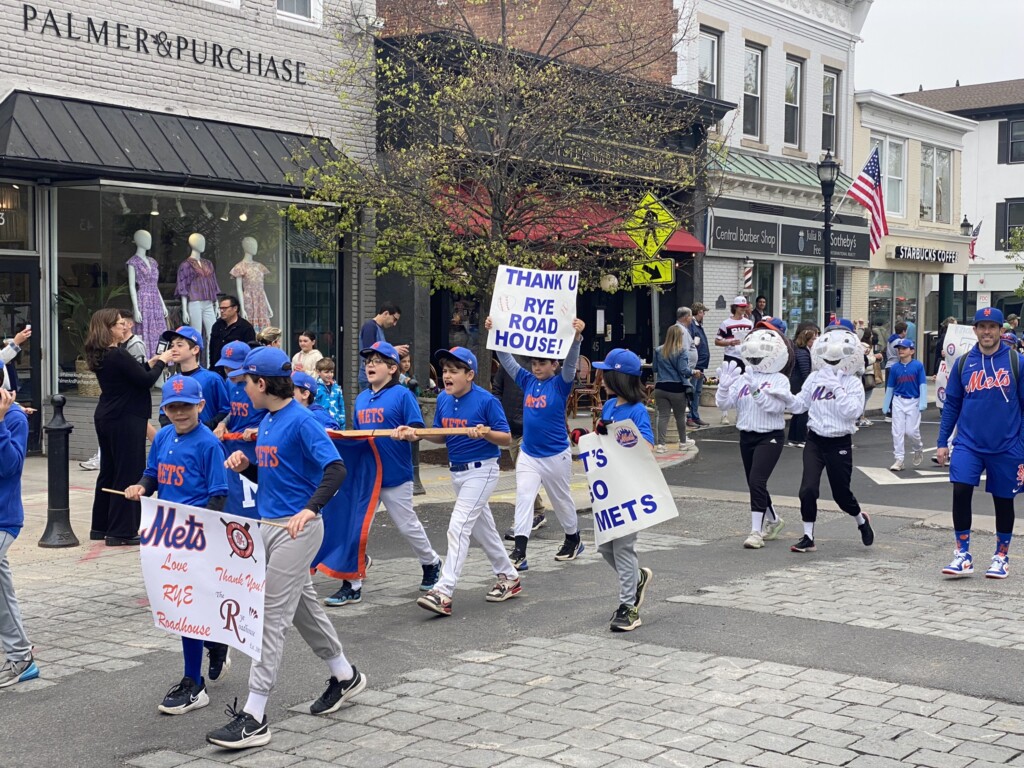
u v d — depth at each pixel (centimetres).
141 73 1523
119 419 1015
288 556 563
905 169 3456
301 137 1722
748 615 795
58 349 1535
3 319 1481
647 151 1711
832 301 2238
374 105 1794
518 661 689
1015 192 4862
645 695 618
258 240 1697
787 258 2834
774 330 1062
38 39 1409
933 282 3825
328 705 593
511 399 1688
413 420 846
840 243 3064
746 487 1460
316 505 560
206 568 570
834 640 727
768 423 1055
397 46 1775
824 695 615
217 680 658
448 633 759
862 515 1049
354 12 1752
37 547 1023
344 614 812
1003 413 898
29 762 532
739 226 2645
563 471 963
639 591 771
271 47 1686
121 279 1526
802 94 2952
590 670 668
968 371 914
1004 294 4925
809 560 1006
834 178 2206
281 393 587
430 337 2083
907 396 1630
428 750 540
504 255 1462
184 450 628
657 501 756
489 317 955
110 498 1028
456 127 1538
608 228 1541
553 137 1536
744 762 520
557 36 2159
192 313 1608
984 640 723
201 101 1598
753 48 2772
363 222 1716
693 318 2111
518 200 1516
